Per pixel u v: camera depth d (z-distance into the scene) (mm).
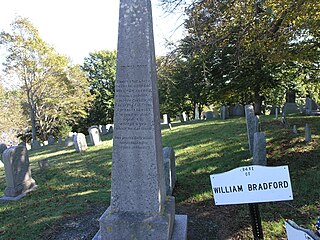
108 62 42688
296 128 10734
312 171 6336
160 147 3824
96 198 6520
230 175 3219
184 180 7035
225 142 10094
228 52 19562
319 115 14930
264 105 29172
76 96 29625
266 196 3162
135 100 3578
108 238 3555
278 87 23766
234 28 8750
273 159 7535
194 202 5766
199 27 8438
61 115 31250
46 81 26188
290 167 6781
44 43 25125
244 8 7977
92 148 14266
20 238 4781
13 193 7184
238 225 4633
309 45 10406
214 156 8680
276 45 8891
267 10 6953
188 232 4586
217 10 8164
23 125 29562
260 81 21844
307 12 7453
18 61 24609
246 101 26562
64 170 9758
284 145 8656
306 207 4867
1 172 11594
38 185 8156
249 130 8359
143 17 3498
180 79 21781
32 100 26688
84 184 7871
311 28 8156
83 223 5195
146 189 3592
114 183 3688
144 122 3562
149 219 3492
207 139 11117
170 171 6043
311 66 16672
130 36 3541
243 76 22031
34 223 5340
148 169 3574
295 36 9414
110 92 41594
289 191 3127
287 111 18250
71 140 19281
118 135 3641
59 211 5844
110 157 10977
